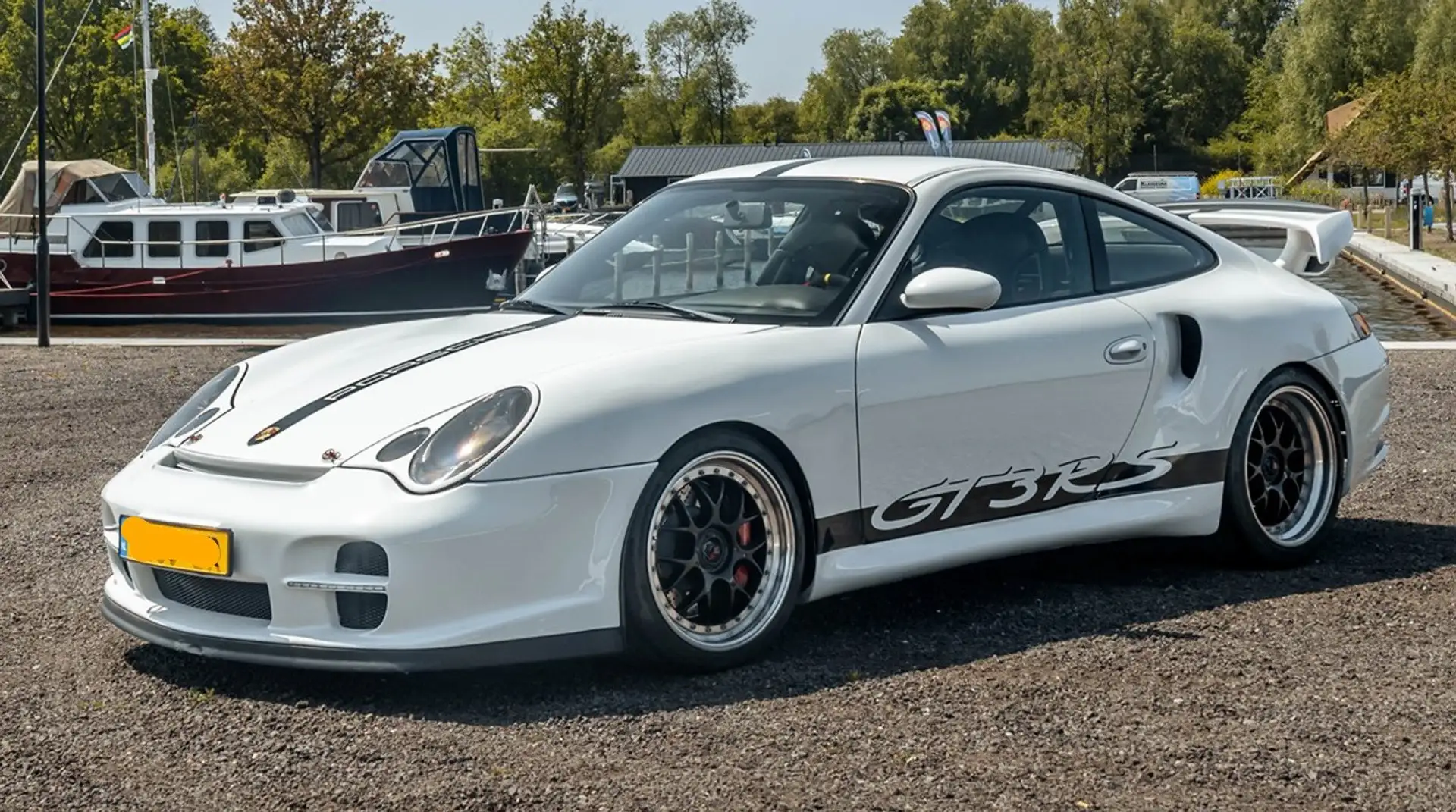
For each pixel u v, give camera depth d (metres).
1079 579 4.23
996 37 101.12
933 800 2.60
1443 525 4.91
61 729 3.07
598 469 3.18
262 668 3.44
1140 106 64.50
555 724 3.03
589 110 56.41
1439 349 10.25
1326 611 3.86
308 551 3.13
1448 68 40.28
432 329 3.97
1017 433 3.85
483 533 3.08
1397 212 44.06
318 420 3.40
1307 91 59.59
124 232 20.22
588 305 4.00
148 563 3.35
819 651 3.54
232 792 2.70
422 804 2.62
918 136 94.00
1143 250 4.34
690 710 3.11
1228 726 2.97
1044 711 3.07
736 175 4.33
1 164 54.16
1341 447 4.52
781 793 2.64
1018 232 4.06
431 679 3.34
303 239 20.39
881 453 3.61
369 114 37.84
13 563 4.67
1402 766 2.75
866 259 3.79
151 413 8.41
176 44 59.97
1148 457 4.14
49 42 54.03
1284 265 4.94
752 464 3.41
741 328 3.63
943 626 3.74
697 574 3.37
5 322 19.91
